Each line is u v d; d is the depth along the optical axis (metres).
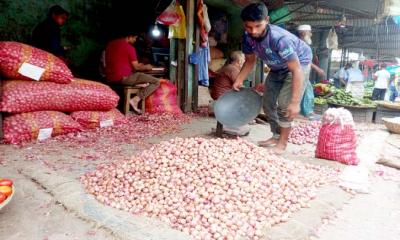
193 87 6.93
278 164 3.05
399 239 2.25
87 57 7.39
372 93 11.48
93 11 7.28
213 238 2.09
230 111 4.18
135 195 2.54
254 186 2.59
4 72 4.16
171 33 6.46
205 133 5.11
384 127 6.31
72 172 3.22
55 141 4.26
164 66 7.63
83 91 4.78
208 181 2.55
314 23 11.91
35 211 2.44
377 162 3.91
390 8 8.38
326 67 13.87
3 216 2.36
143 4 7.45
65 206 2.49
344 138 3.74
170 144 3.04
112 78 6.05
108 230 2.19
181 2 6.55
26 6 6.35
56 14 5.73
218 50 8.88
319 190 2.89
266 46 3.47
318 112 7.25
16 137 4.06
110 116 5.22
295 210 2.50
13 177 3.03
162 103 6.27
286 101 3.80
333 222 2.44
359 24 12.17
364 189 2.98
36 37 5.74
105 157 3.75
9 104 3.99
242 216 2.30
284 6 8.46
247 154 2.97
